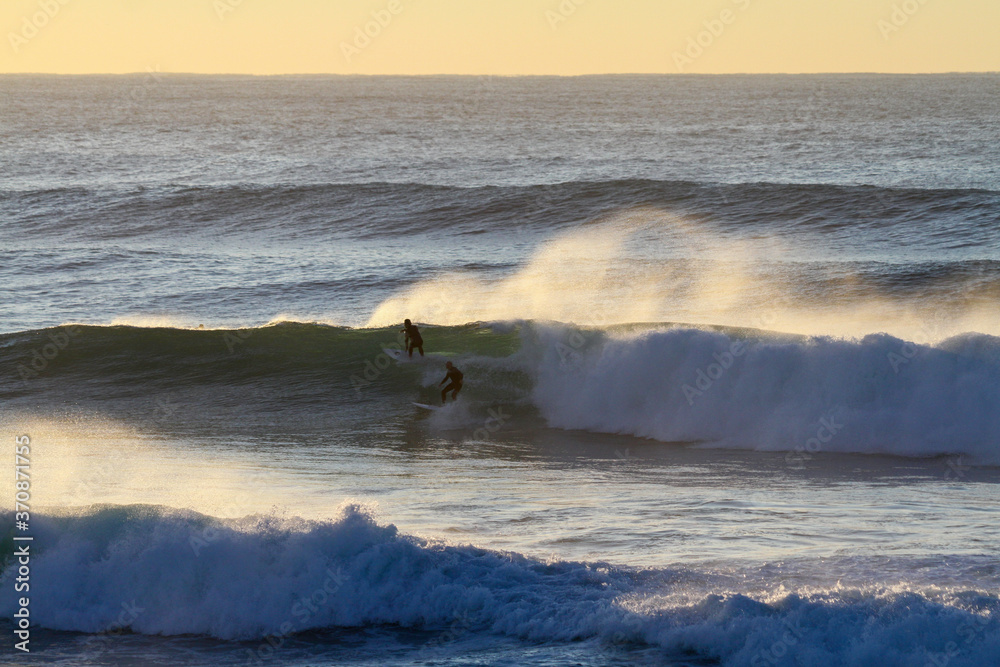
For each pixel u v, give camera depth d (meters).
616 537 37.31
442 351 75.88
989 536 37.34
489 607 30.27
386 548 32.00
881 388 58.91
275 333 82.31
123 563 31.45
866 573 32.25
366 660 27.81
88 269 128.75
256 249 143.50
